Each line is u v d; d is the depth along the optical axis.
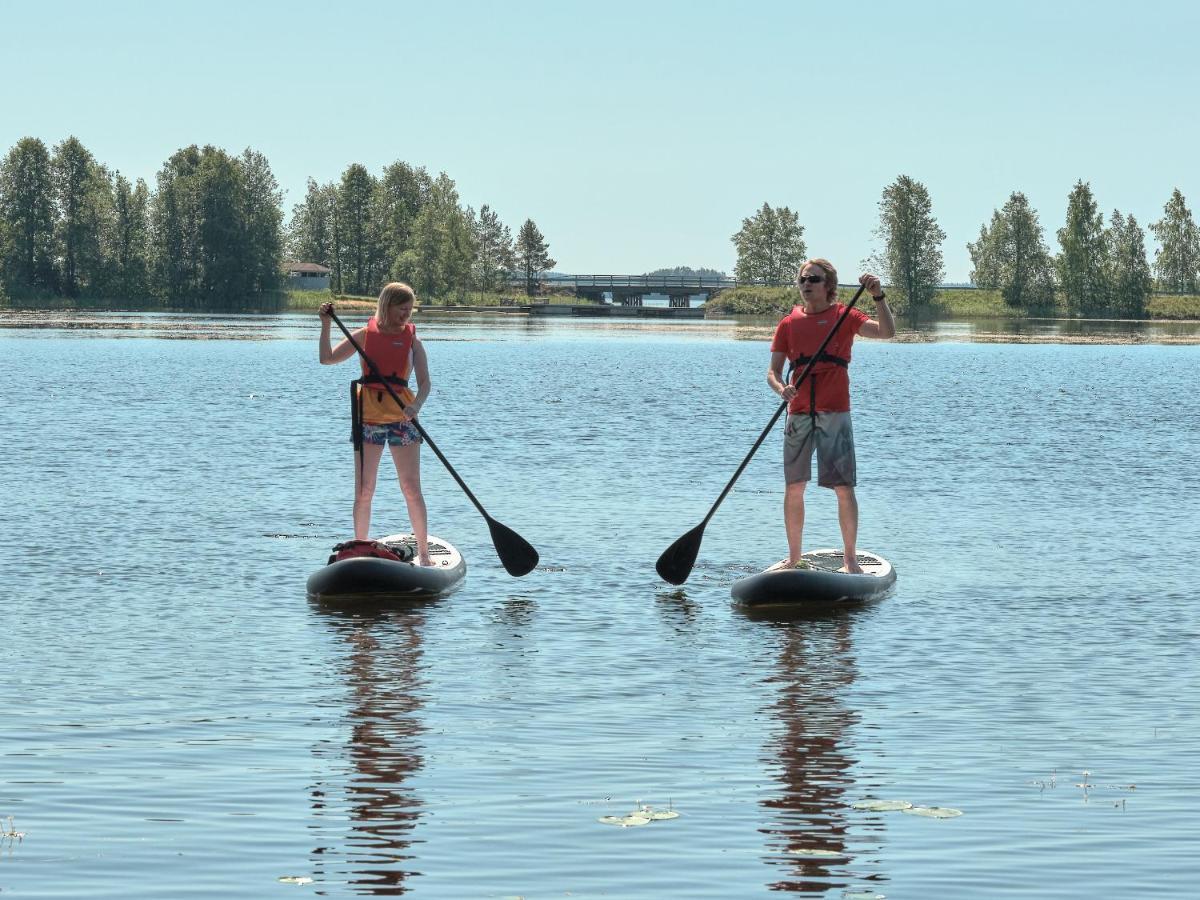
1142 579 13.72
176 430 27.89
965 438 28.25
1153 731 8.66
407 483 13.41
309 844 6.70
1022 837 6.84
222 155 180.25
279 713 8.92
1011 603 12.59
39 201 172.25
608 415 33.34
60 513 17.05
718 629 11.55
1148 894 6.17
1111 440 28.03
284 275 186.75
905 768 7.92
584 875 6.36
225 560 14.32
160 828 6.88
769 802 7.34
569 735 8.52
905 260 183.75
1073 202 188.62
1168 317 190.88
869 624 11.74
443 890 6.18
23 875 6.29
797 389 12.91
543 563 14.53
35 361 55.00
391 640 11.02
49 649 10.48
